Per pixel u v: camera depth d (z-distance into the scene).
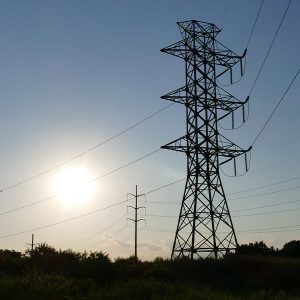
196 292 27.03
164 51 55.56
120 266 46.78
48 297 23.89
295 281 39.78
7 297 23.89
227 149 51.19
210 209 50.59
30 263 46.34
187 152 52.19
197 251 49.44
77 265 43.19
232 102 52.34
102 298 25.84
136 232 79.56
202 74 54.53
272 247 74.44
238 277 43.09
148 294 26.84
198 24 56.69
